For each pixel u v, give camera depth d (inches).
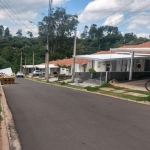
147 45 1148.5
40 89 784.3
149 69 1144.2
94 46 2856.8
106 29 2901.1
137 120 326.0
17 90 761.0
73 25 3545.8
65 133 267.0
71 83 1067.3
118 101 513.0
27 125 304.8
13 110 406.6
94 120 325.4
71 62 1881.2
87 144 230.7
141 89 716.0
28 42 4239.7
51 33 3462.1
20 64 3270.2
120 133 265.1
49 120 328.2
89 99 536.1
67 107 427.8
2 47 4013.3
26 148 224.7
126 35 2940.5
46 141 242.1
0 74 1322.6
